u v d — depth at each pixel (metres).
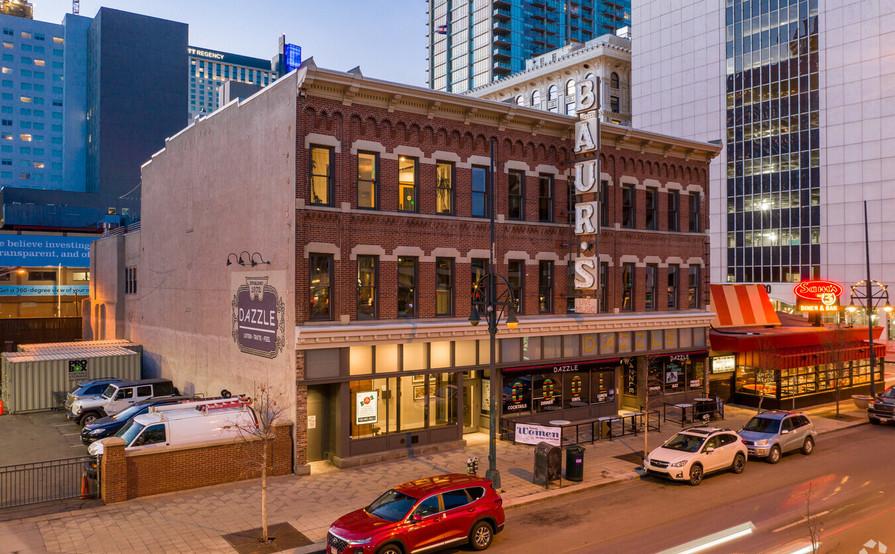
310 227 22.86
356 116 23.97
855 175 68.75
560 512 18.53
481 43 155.62
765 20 76.44
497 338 27.08
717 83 80.94
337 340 22.94
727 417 32.50
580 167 28.75
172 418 20.55
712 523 17.39
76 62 156.25
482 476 21.78
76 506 18.55
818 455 25.56
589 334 30.34
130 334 43.38
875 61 67.50
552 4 161.88
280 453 22.09
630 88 102.75
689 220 34.75
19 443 26.16
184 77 148.88
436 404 25.78
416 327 24.70
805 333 35.97
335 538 14.42
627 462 23.77
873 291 66.56
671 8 85.88
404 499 15.20
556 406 29.55
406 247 24.98
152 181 38.75
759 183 76.88
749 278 77.50
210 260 29.94
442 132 26.09
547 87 109.38
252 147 25.98
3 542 15.79
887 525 17.00
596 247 28.27
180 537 16.25
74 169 156.38
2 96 150.50
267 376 24.50
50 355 35.41
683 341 33.84
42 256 69.06
